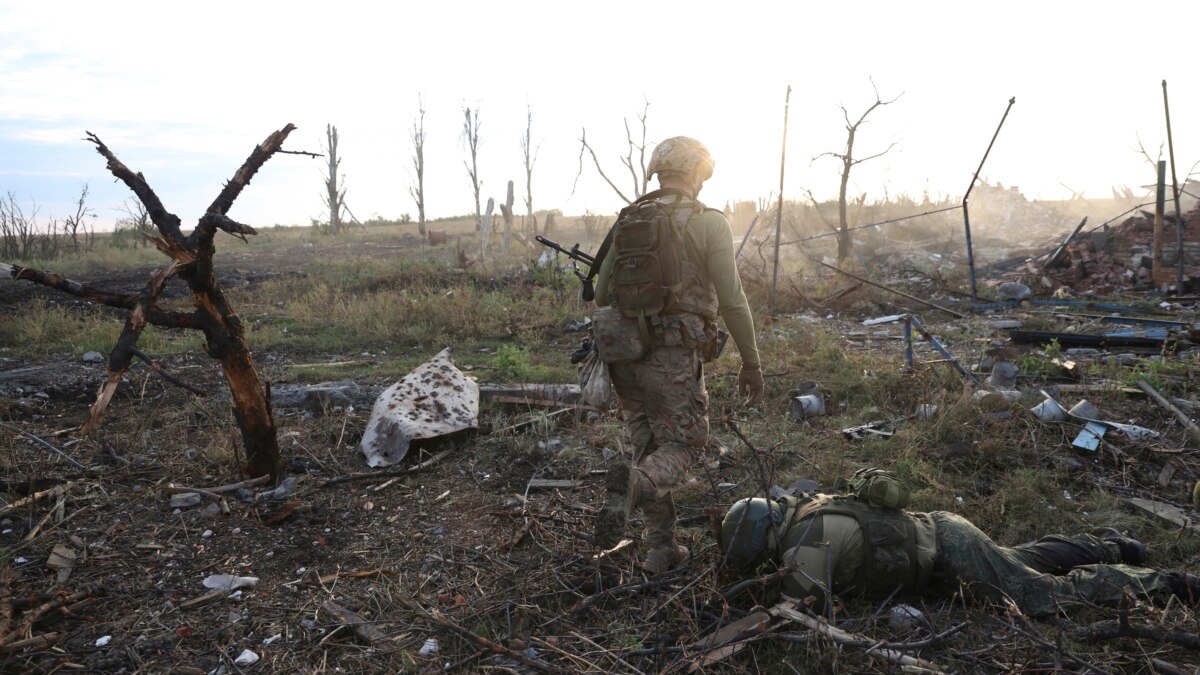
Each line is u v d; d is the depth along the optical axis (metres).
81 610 3.03
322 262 18.11
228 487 4.18
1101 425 4.65
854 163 14.72
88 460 4.72
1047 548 2.97
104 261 19.66
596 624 2.85
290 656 2.73
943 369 6.14
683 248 2.79
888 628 2.70
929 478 4.07
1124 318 9.13
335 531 3.79
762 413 5.49
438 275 13.73
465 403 5.16
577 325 9.66
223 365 4.14
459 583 3.22
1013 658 2.42
